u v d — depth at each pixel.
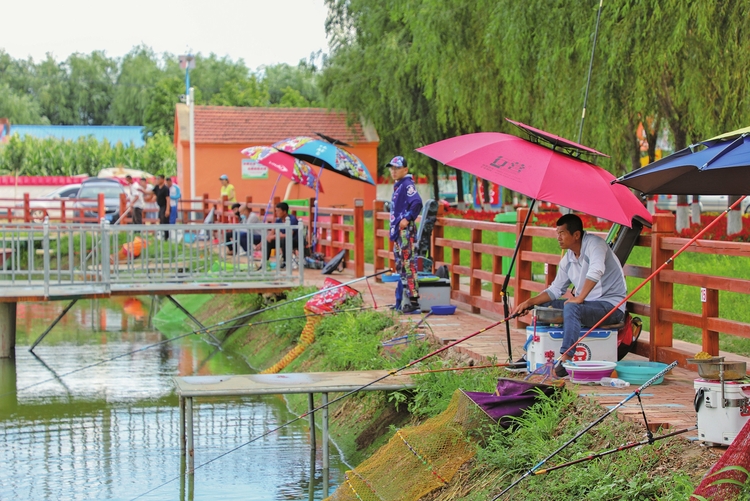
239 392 8.14
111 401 11.70
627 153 18.59
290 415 10.72
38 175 48.16
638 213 7.79
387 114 32.09
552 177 7.18
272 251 18.53
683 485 5.00
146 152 50.00
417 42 22.88
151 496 7.92
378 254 15.37
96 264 13.98
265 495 7.90
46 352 15.36
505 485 6.19
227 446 9.45
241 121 32.22
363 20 31.83
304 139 15.96
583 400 6.77
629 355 9.02
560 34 16.30
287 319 12.86
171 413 11.01
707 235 16.19
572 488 5.68
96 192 30.72
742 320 10.92
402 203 11.32
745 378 5.57
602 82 15.55
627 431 6.09
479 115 22.19
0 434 10.12
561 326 7.85
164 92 64.75
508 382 7.14
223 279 14.52
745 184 6.93
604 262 7.66
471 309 11.75
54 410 11.23
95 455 9.26
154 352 15.28
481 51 20.61
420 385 8.34
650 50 14.74
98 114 86.00
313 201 18.36
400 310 11.57
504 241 11.75
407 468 6.81
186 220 27.47
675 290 12.99
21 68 88.44
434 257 13.22
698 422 5.62
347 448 9.10
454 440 6.83
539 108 19.06
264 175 31.44
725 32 14.63
